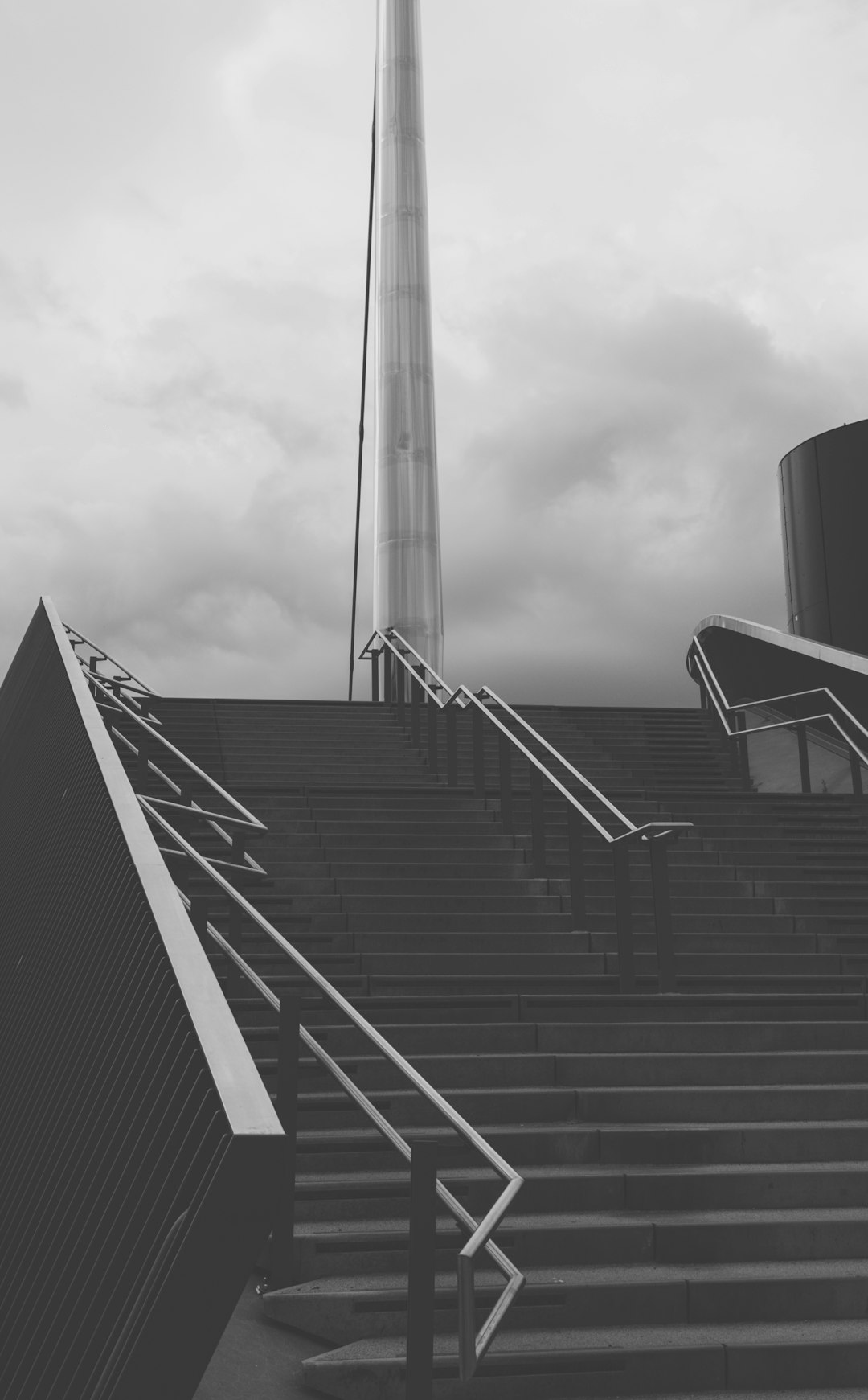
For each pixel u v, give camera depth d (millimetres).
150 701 11805
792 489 13734
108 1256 2873
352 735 11695
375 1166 4621
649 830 6305
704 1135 4773
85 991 4285
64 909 5211
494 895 7707
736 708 11500
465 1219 3051
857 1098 5180
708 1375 3650
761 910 7953
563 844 8680
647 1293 3906
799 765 11602
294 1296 3721
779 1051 5797
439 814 9109
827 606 12992
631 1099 5074
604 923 7297
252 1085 2293
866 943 7398
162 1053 3125
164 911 3023
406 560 17391
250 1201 2119
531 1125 4988
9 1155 4621
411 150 19297
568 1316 3865
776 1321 3939
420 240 18875
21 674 9766
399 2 20016
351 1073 5195
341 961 6520
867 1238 4277
